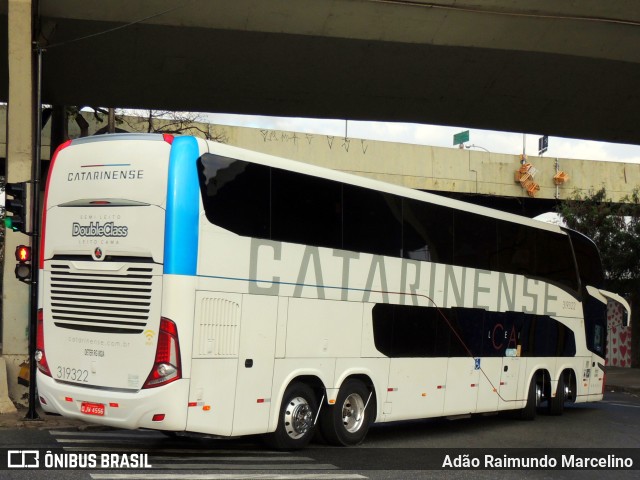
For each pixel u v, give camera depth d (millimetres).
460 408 14523
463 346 14633
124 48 21234
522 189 39969
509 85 23859
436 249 14102
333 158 37250
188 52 21453
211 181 10102
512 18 20438
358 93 24031
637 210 33000
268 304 10727
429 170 38750
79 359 10188
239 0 19438
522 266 16891
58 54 21312
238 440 12414
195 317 9711
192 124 34906
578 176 40344
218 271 10047
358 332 12250
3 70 22766
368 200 12633
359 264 12336
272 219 10898
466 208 15055
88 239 10297
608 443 14070
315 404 11641
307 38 20984
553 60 22516
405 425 16344
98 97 24078
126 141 10234
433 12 20109
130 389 9711
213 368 9906
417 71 22891
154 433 13008
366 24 20422
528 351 16953
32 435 12164
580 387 19109
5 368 14477
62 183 10672
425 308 13695
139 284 9820
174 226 9680
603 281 20453
